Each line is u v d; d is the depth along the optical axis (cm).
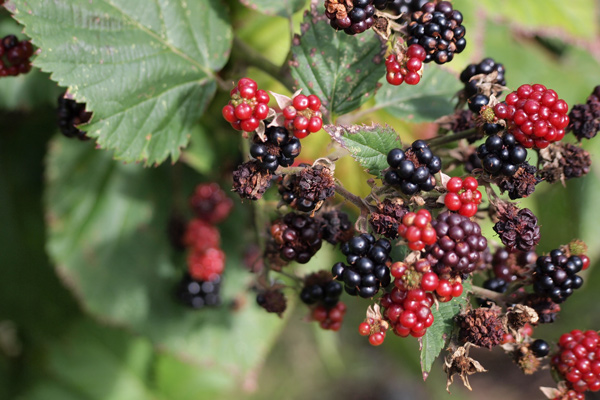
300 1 34
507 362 106
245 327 44
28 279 45
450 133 31
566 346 29
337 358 59
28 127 42
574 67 49
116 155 32
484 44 46
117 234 41
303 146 36
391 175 27
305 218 29
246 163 27
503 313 29
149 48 32
